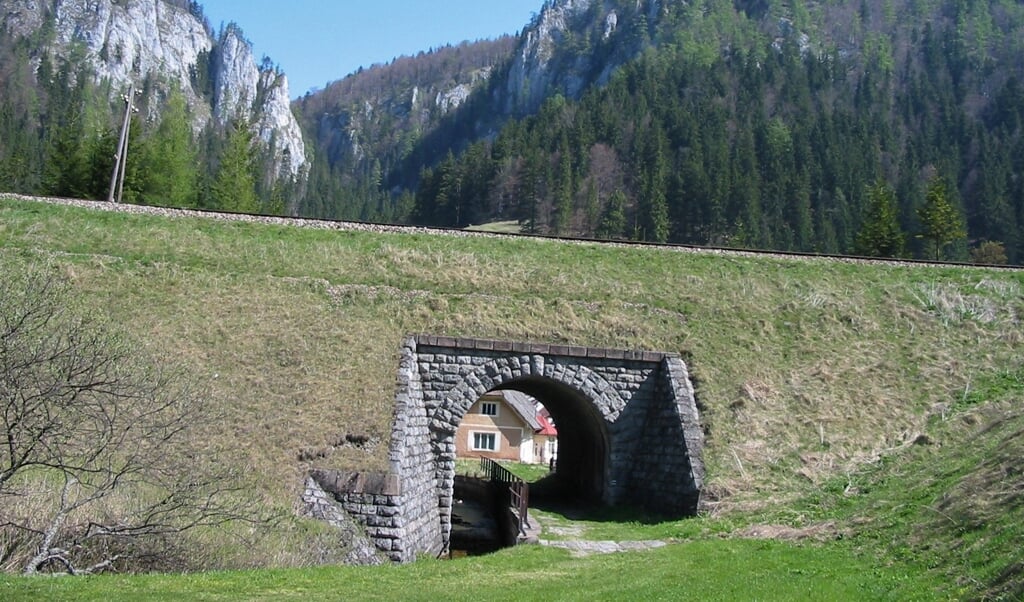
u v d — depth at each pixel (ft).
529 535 81.71
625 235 387.14
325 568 63.57
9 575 51.29
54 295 77.00
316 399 90.84
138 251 117.80
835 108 548.31
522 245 136.36
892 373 107.55
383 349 99.81
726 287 125.08
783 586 51.67
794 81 559.38
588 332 109.60
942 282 131.44
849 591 49.42
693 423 96.58
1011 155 477.77
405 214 501.56
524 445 233.96
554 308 114.21
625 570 63.31
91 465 63.98
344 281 115.44
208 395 82.23
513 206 451.94
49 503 60.59
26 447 56.13
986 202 412.16
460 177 470.39
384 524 79.71
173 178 225.97
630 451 102.27
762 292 124.16
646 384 103.19
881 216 268.41
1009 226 393.91
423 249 130.93
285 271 116.88
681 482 93.45
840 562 59.06
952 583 46.78
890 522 65.46
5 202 129.80
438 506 95.76
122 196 215.31
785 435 96.43
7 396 54.85
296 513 76.43
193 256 118.93
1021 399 99.91
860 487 84.48
